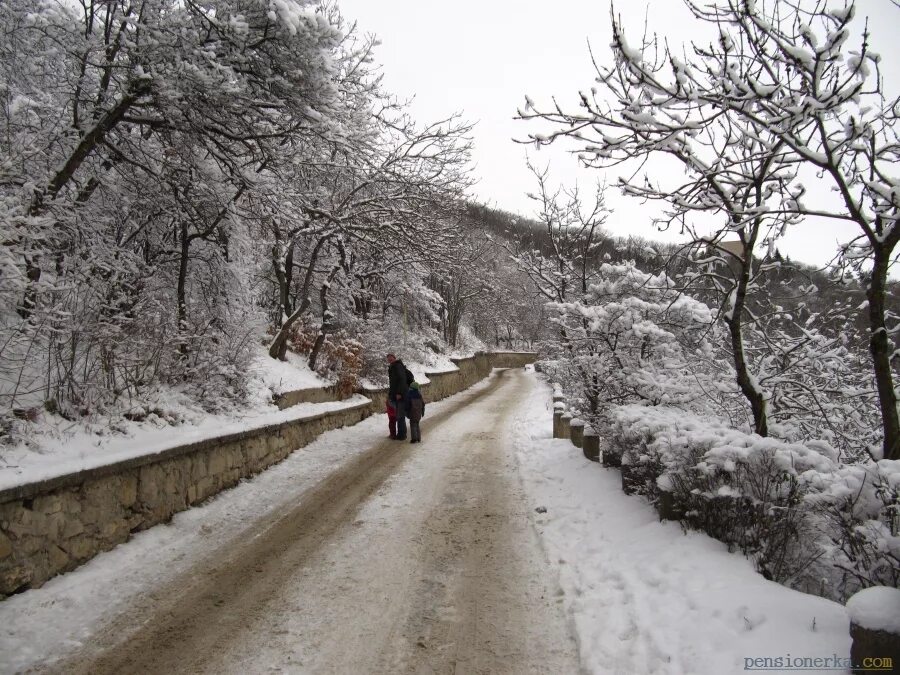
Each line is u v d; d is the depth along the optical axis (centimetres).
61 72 736
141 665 329
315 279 1731
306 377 1348
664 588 391
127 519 531
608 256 987
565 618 393
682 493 479
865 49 348
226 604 410
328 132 756
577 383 950
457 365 2980
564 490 727
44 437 499
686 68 367
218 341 994
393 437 1163
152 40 608
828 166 388
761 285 612
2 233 462
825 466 383
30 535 414
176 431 672
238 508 657
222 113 681
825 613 314
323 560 497
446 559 502
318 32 635
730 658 287
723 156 453
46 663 328
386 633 370
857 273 531
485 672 325
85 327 588
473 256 2856
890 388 401
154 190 823
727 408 716
